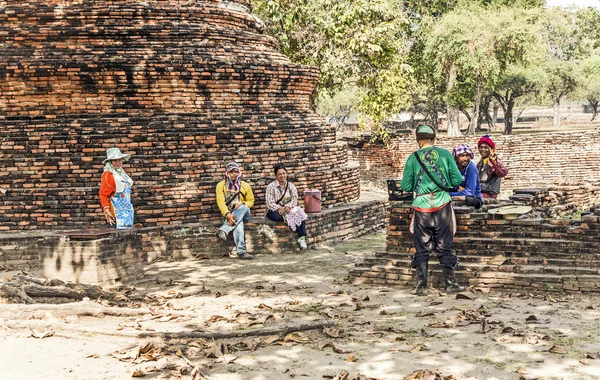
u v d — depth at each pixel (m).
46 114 12.91
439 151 8.76
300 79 14.64
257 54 13.98
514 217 9.09
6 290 8.34
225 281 10.14
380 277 9.42
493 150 11.58
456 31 35.75
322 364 6.05
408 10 41.19
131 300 8.77
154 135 12.78
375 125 25.81
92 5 13.00
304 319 7.67
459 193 9.80
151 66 12.79
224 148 13.25
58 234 9.87
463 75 39.44
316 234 13.26
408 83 25.56
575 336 6.68
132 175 12.58
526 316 7.46
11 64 12.72
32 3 13.09
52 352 6.45
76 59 12.67
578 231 8.69
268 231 12.58
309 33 21.83
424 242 8.74
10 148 12.71
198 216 12.73
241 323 7.46
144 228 12.02
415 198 8.82
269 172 13.57
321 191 14.34
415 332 6.99
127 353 6.29
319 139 14.97
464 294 8.43
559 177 27.06
